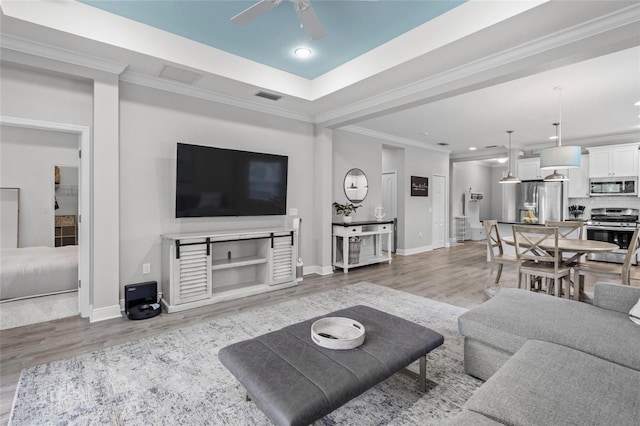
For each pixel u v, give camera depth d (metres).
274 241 4.18
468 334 2.06
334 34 3.04
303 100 4.19
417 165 7.48
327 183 5.09
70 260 3.94
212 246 4.00
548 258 3.57
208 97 3.91
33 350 2.50
